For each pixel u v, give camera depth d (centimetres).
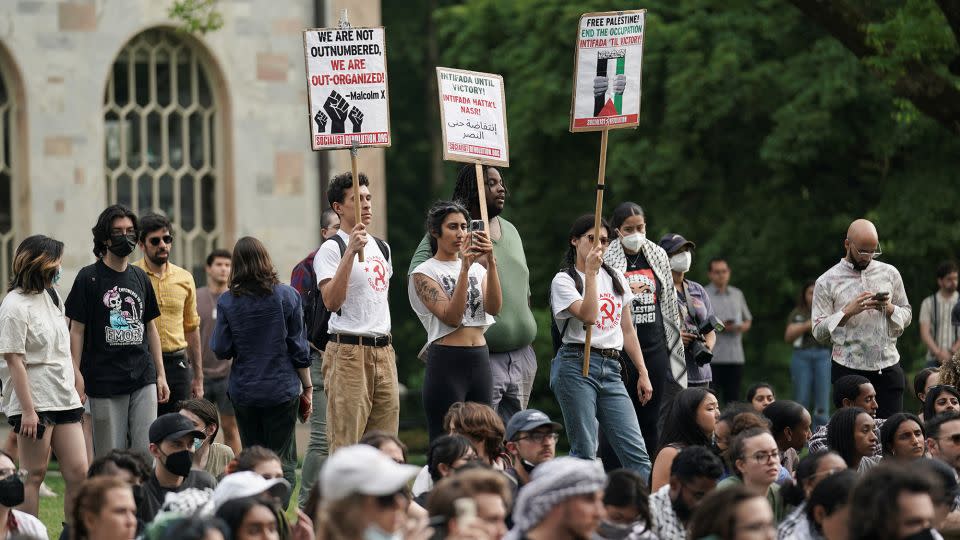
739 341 5538
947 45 4934
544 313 7644
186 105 6297
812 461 2661
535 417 2828
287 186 6419
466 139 3459
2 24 5969
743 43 7369
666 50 7556
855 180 7606
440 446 2728
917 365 7294
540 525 2006
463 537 1944
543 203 8375
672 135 7544
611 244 3784
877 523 2042
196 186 6306
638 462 3391
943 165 7219
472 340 3300
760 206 7600
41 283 3219
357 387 3294
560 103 8000
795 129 7094
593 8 7875
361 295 3319
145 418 3444
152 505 2830
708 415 3142
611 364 3428
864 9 5369
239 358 3472
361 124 3331
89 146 6094
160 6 6197
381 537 1822
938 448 3167
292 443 3544
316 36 3328
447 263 3316
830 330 3909
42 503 4106
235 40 6331
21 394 3172
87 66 6081
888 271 3972
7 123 6012
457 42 8606
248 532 2216
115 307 3406
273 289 3466
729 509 2120
